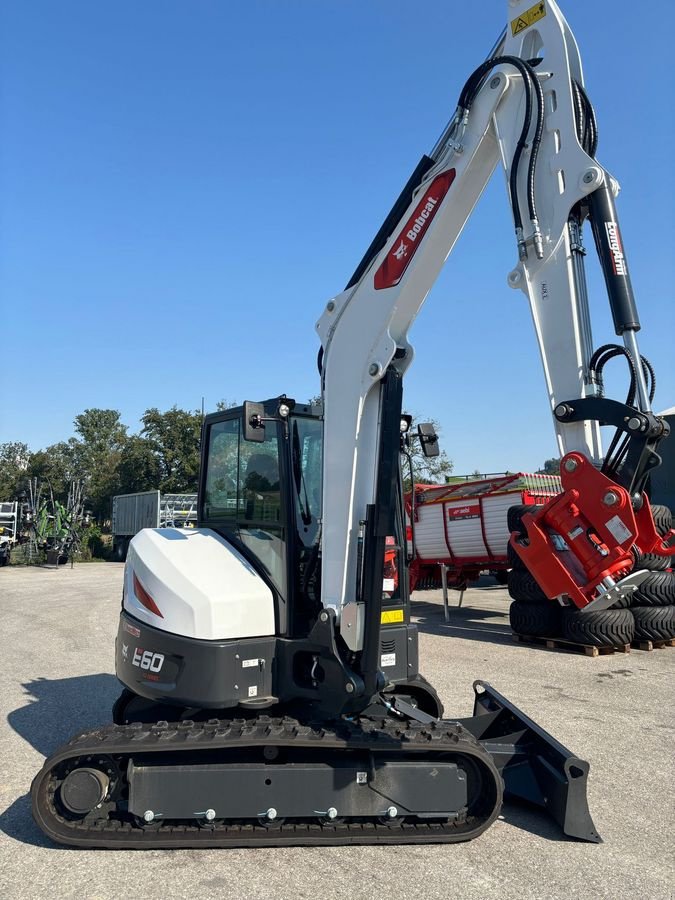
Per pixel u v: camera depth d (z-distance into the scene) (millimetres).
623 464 3357
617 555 3229
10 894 3217
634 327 3385
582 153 3521
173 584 4105
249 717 4215
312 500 4418
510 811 4117
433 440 4875
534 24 3797
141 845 3604
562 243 3578
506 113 3779
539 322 3629
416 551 13477
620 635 8641
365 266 4125
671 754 5062
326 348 4250
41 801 3697
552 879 3311
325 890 3219
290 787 3664
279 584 4148
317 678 3975
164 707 4730
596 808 4145
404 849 3621
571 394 3520
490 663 8219
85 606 14070
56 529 29047
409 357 4008
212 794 3650
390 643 4371
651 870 3402
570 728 5668
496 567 12695
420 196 3969
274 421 4305
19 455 80750
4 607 14047
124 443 59094
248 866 3457
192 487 48719
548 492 11852
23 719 6188
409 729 3814
